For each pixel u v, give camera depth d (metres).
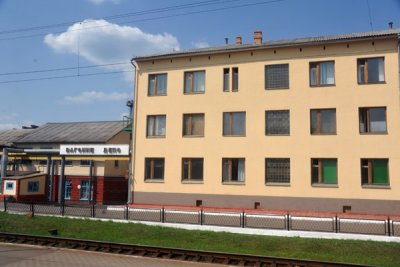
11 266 12.37
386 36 24.08
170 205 27.88
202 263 13.45
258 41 31.02
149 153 29.19
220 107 27.66
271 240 17.06
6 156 35.06
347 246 15.94
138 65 30.44
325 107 25.20
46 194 36.06
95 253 14.82
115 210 25.92
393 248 15.52
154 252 14.68
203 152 27.70
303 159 25.23
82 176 36.59
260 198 25.84
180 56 28.80
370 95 24.41
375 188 23.62
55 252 14.88
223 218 22.95
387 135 23.83
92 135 38.84
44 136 40.94
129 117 36.97
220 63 28.03
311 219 22.67
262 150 26.22
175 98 28.98
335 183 24.62
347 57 25.08
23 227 20.45
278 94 26.30
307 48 25.97
